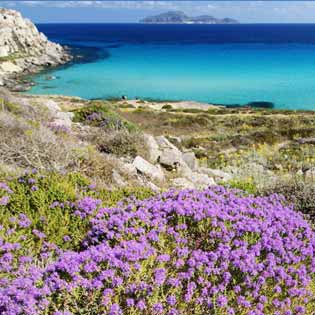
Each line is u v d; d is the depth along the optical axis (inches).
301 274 173.5
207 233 194.2
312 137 1175.0
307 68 4389.8
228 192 262.7
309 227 219.1
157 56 5703.7
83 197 246.1
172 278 150.0
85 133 591.2
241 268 161.9
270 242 187.3
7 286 142.9
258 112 2317.9
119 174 382.3
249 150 901.2
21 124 433.4
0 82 3430.1
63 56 5226.4
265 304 155.1
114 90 3211.1
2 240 181.9
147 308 139.3
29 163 335.0
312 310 166.2
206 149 986.1
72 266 146.9
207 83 3508.9
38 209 221.9
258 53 6314.0
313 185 334.0
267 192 336.8
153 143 560.4
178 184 436.1
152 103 2696.9
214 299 145.5
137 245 165.5
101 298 136.9
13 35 4874.5
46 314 128.1
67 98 2491.4
